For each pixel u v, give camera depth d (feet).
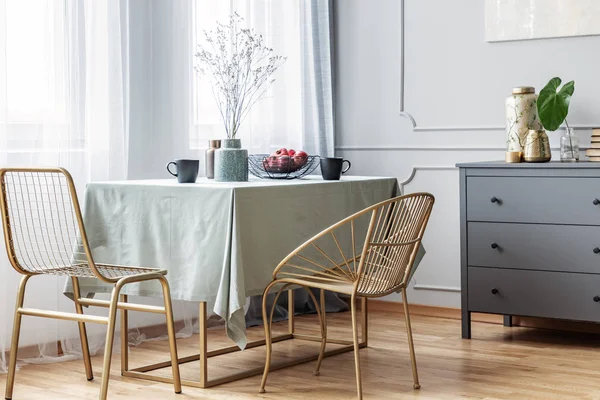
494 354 12.44
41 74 11.90
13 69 11.62
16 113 11.64
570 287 12.76
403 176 15.94
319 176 13.23
